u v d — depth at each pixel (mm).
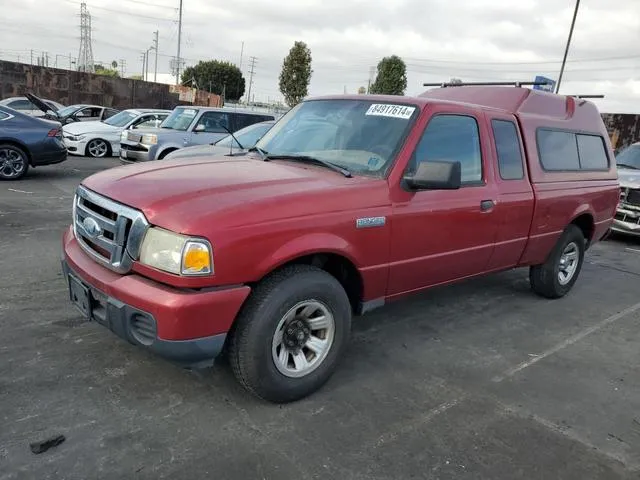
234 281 2977
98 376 3549
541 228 5191
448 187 3512
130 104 32188
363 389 3688
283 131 4551
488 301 5773
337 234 3389
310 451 2969
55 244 6547
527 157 4977
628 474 3002
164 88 33250
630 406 3758
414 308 5387
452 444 3137
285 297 3164
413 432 3223
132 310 2953
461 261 4406
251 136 9070
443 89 5805
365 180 3674
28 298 4758
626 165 10336
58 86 29625
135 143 12234
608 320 5488
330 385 3705
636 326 5371
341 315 3521
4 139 10773
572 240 5867
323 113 4449
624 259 8445
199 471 2738
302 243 3201
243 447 2953
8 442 2840
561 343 4789
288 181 3451
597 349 4719
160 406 3277
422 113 3980
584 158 5902
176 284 2863
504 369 4176
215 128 12383
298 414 3316
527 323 5207
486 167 4504
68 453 2795
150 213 2961
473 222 4344
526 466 2994
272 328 3152
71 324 4273
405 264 3908
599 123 6305
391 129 3975
